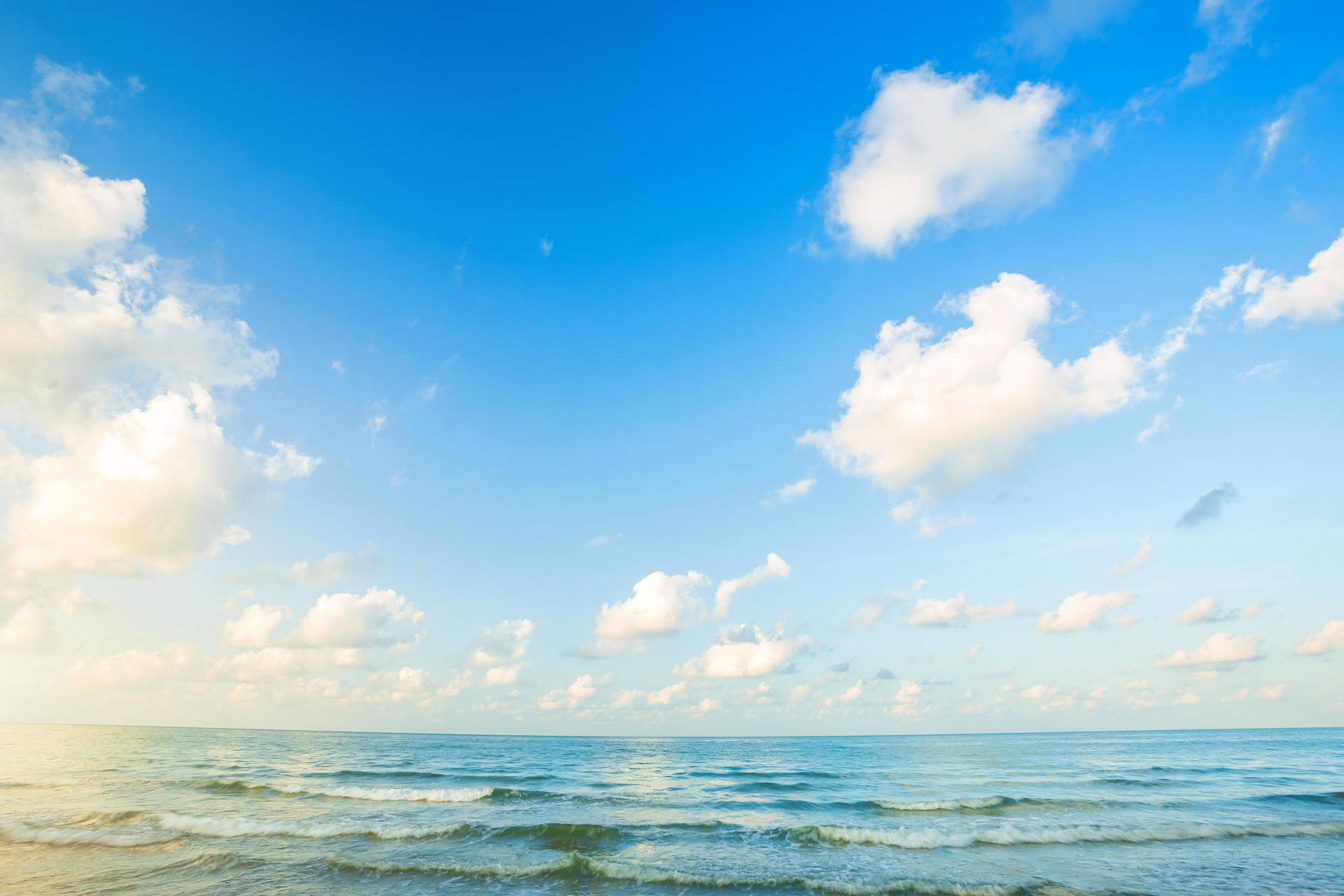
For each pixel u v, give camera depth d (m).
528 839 20.80
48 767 42.19
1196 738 121.19
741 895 15.33
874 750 80.12
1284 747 81.19
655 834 21.97
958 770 48.56
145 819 22.17
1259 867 17.78
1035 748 85.12
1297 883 16.11
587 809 27.61
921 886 15.98
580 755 68.19
